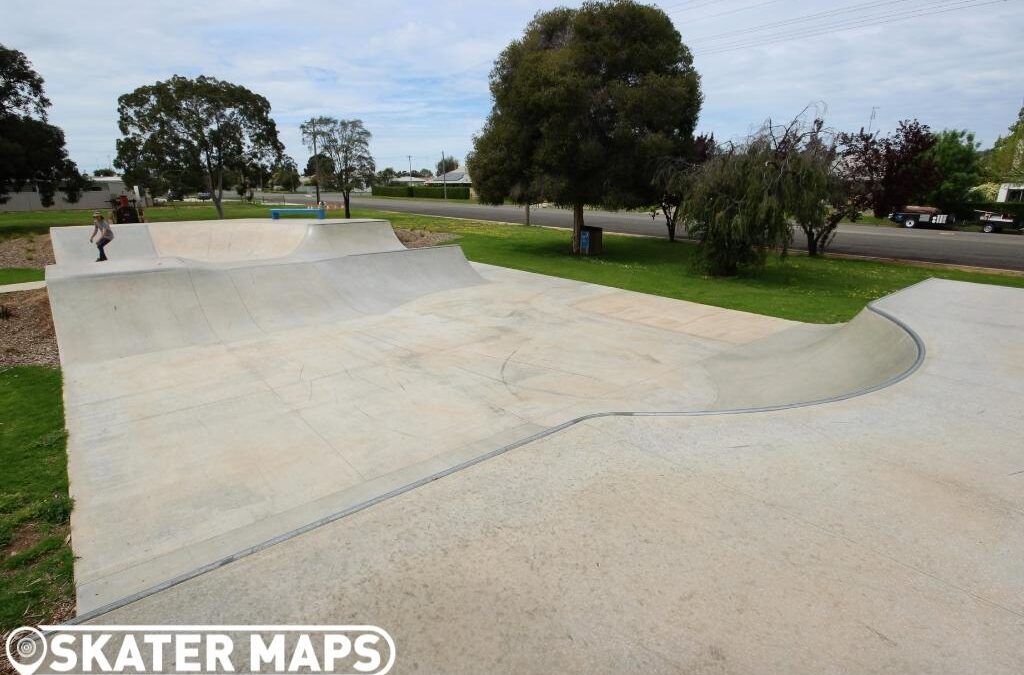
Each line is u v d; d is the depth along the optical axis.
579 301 10.77
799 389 5.84
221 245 16.55
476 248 18.45
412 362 7.09
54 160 24.17
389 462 4.44
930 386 4.60
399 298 10.85
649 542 2.58
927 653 1.92
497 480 3.24
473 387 6.20
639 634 2.03
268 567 2.51
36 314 8.80
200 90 28.92
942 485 3.05
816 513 2.79
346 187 27.16
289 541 2.71
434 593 2.29
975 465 3.27
